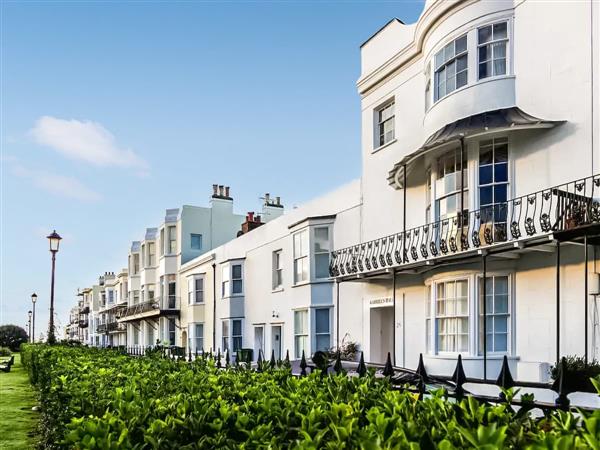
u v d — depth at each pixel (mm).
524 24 12266
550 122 11172
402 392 4328
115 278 59688
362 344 17031
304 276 19891
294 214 21578
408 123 15719
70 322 104562
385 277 15766
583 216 9500
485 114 12344
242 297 26078
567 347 10664
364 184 17578
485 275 11367
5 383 19172
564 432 2623
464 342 12797
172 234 37500
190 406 3629
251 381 5219
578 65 11008
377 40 17422
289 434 3176
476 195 12492
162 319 37844
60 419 5262
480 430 2328
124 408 3568
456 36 13391
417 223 14984
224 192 37750
